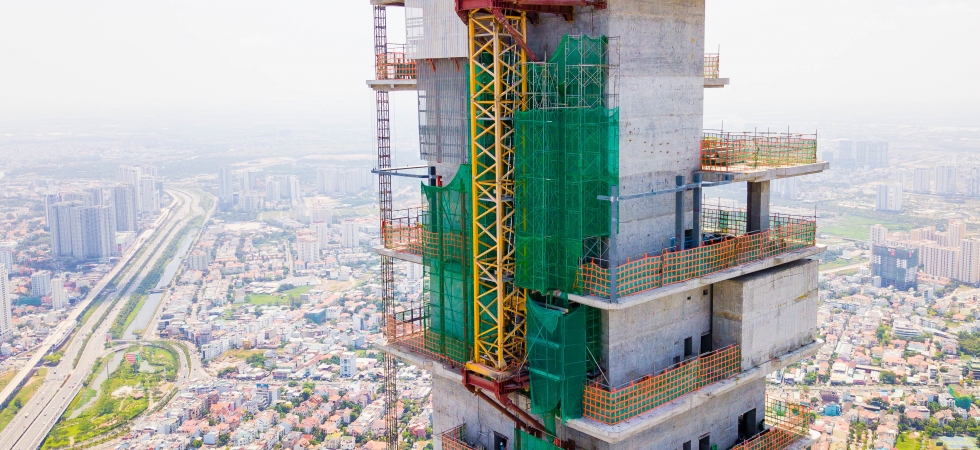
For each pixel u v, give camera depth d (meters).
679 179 33.38
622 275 29.50
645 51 31.48
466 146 34.06
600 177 30.48
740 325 33.94
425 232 35.38
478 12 31.77
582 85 30.34
